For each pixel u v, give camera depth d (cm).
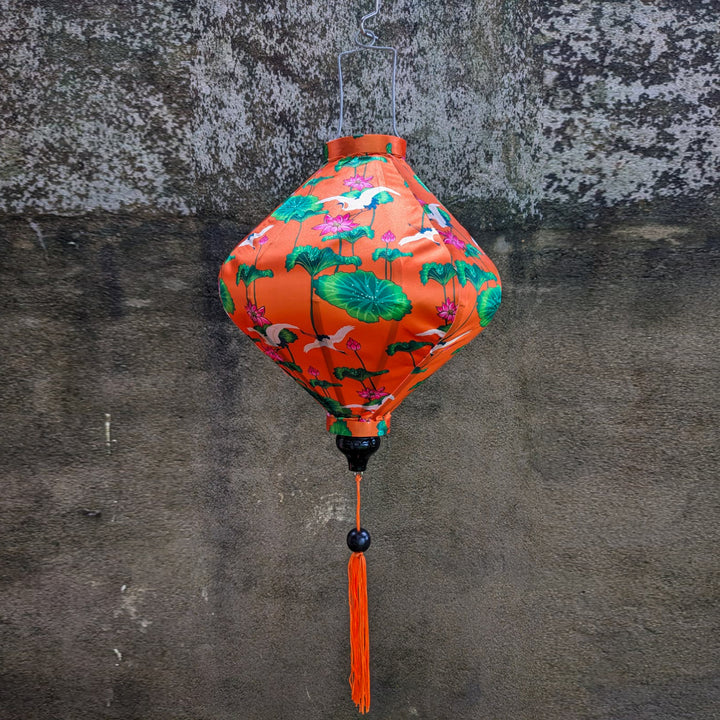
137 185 120
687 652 133
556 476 131
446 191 124
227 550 129
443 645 132
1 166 118
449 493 130
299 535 129
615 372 129
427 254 72
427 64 122
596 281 127
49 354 123
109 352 124
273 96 121
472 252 81
